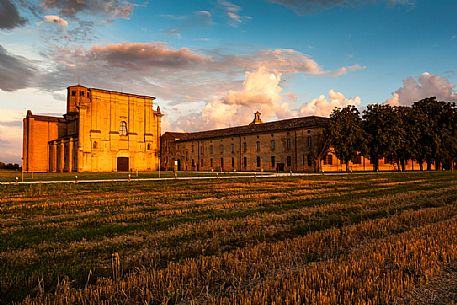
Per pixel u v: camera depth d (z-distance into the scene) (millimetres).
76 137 79375
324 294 4875
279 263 6637
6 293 5289
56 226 10586
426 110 64250
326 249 7625
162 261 7039
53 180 38094
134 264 6746
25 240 8734
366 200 16469
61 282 5695
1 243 8414
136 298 5027
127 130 83250
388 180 32031
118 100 82250
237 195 19594
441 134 59906
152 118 88375
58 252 7688
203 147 88000
